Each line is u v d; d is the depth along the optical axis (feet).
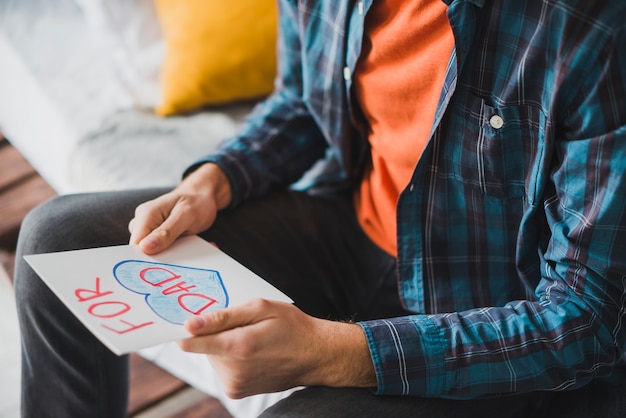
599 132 2.60
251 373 2.61
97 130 5.46
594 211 2.64
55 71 6.05
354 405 2.71
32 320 3.26
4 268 5.46
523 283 3.17
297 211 3.89
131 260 2.94
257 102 5.86
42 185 5.98
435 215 3.25
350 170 3.92
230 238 3.63
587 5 2.54
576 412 2.97
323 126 3.82
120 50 5.98
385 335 2.71
